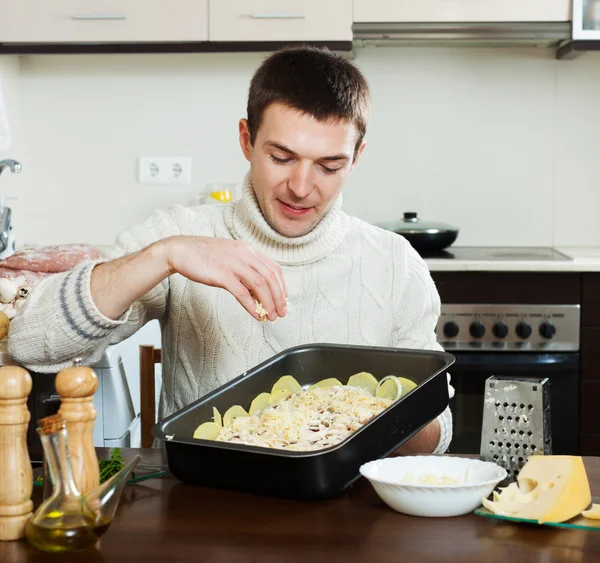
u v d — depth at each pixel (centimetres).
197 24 294
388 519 103
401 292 169
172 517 104
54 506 94
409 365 137
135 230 169
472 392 280
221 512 105
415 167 331
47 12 295
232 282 126
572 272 277
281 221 153
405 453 135
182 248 127
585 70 326
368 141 331
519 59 327
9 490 98
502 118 329
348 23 293
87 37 295
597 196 330
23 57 329
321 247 163
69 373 102
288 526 101
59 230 335
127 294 129
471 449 280
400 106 330
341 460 108
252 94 145
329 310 166
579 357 278
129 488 114
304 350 143
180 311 165
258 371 134
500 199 331
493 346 279
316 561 92
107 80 330
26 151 332
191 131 332
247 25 294
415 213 309
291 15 292
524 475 108
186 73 330
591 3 293
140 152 332
